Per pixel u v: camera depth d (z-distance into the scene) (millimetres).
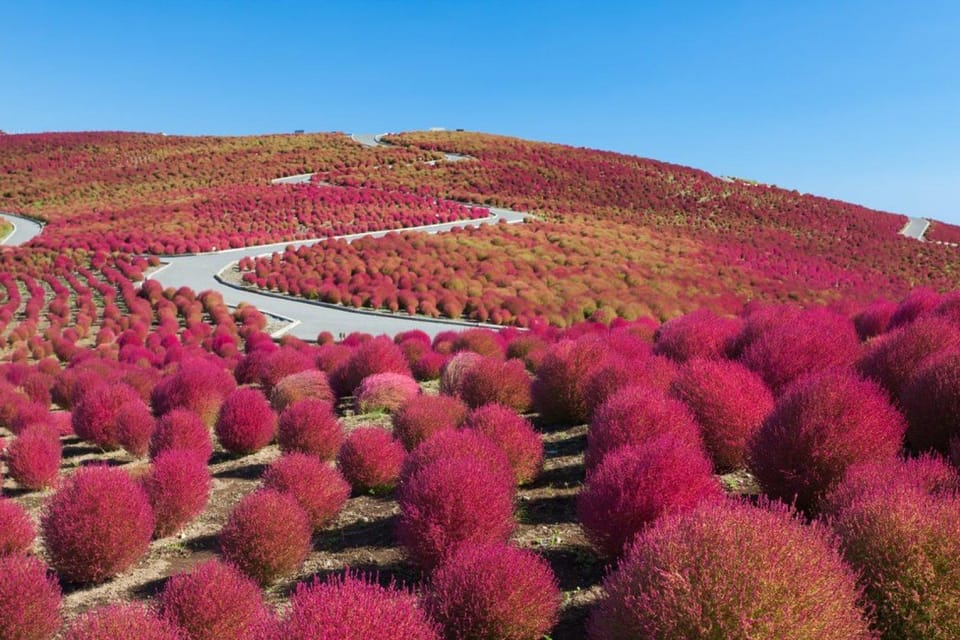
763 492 5406
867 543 3602
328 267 37750
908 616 3385
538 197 77125
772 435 5301
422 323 28578
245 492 8062
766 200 88125
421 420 8062
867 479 4383
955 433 5586
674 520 3545
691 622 2918
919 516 3566
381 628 3275
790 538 3137
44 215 60438
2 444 11055
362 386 11359
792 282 45906
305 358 14312
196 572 4457
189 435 8867
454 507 5047
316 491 6469
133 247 43844
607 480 4863
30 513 7766
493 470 6121
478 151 95688
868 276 55125
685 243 56094
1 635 4594
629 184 87438
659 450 4824
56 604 4875
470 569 4105
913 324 7500
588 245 48500
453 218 59312
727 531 3141
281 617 4578
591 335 10047
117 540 5770
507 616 3902
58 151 91562
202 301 30547
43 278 36906
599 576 4840
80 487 5867
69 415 12273
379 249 42969
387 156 90375
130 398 10766
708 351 9562
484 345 14516
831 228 78688
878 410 5152
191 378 11391
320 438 8594
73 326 27172
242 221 54781
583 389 8320
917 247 72062
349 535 6379
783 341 7645
